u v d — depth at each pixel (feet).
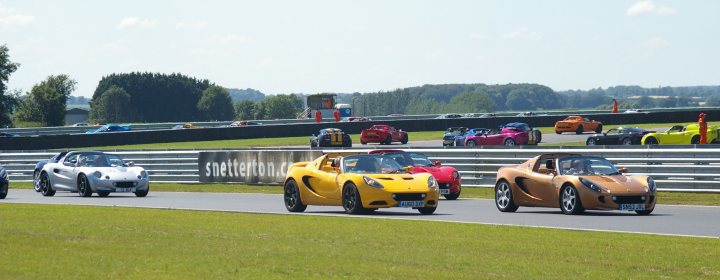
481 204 81.41
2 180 92.48
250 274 37.40
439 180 86.79
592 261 41.11
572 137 241.76
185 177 123.75
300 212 72.84
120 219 62.49
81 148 212.23
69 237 50.55
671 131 182.19
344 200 69.21
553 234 52.16
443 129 277.03
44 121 518.78
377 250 44.96
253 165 116.06
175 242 48.16
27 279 36.42
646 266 39.68
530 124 286.46
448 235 51.75
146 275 37.17
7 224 58.23
